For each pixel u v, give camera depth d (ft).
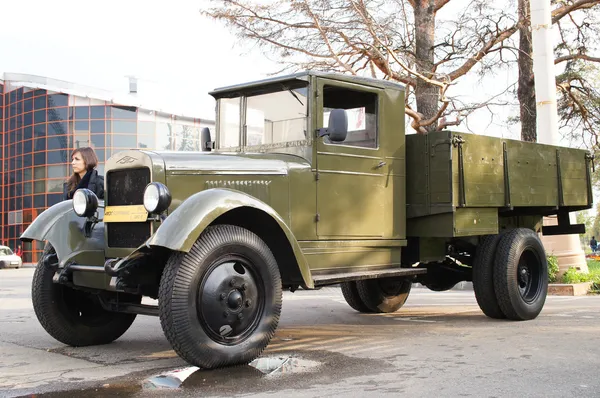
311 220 16.72
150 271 14.52
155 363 14.57
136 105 111.96
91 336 17.04
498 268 20.65
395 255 19.19
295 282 16.01
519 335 17.72
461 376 12.48
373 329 19.60
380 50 37.86
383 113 18.74
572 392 11.10
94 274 15.23
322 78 17.06
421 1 41.70
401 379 12.28
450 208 18.66
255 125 18.20
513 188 21.02
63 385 12.32
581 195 24.47
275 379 12.41
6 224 123.24
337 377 12.54
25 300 32.09
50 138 114.32
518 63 46.34
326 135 16.70
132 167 14.82
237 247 13.61
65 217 16.39
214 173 15.14
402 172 19.27
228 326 13.50
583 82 48.75
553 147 23.11
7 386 12.32
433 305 27.02
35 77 117.19
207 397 11.15
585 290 32.63
